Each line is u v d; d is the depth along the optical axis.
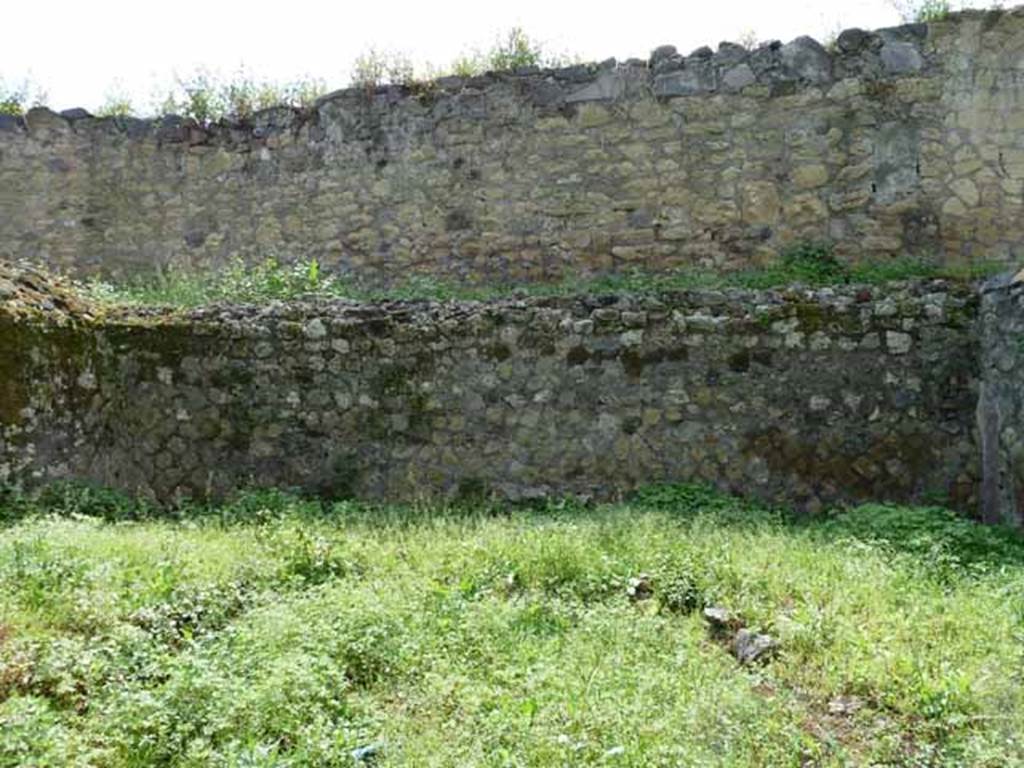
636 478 6.51
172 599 3.92
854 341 6.33
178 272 9.55
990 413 6.01
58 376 6.03
